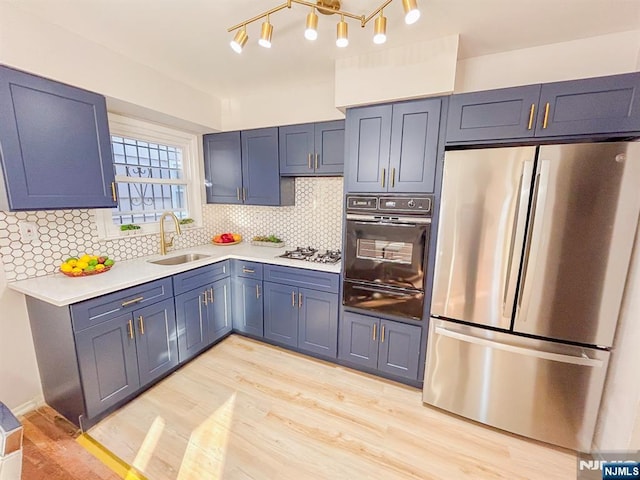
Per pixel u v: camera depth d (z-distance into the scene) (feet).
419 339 6.65
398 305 6.68
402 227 6.39
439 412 6.21
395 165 6.36
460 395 5.95
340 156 7.82
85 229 6.82
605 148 4.44
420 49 5.74
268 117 8.93
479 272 5.53
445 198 5.66
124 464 4.87
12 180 4.83
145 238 8.29
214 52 6.29
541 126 5.06
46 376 5.98
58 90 5.29
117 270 6.79
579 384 5.05
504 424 5.65
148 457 5.00
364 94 6.31
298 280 7.92
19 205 4.93
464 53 6.32
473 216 5.45
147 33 5.54
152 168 8.64
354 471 4.83
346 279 7.18
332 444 5.34
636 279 4.57
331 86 7.97
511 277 5.24
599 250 4.67
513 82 6.29
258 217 10.64
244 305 8.96
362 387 6.98
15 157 4.84
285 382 7.12
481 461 5.06
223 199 9.91
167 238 8.87
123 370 6.02
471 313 5.71
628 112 4.54
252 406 6.26
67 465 4.84
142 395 6.54
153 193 8.74
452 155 5.48
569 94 4.83
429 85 5.72
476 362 5.72
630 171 4.37
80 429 5.49
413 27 5.22
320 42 5.78
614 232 4.56
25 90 4.88
